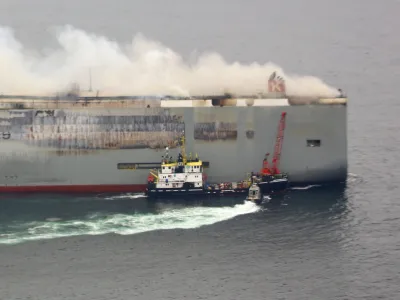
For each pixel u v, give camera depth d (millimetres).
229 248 167500
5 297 150625
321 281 155375
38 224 179750
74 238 172500
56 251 167000
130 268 160125
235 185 195750
